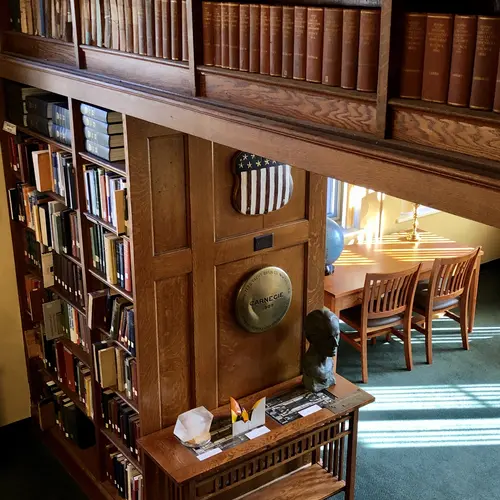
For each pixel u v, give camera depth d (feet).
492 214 4.38
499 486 12.21
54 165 11.20
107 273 10.09
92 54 8.98
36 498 12.26
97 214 10.20
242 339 10.74
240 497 11.01
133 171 8.86
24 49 10.94
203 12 6.81
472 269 16.22
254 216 10.23
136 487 10.80
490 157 4.51
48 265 12.21
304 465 11.94
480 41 4.48
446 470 12.64
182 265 9.67
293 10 5.83
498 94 4.43
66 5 9.43
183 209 9.51
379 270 15.74
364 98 5.29
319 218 10.97
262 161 9.82
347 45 5.40
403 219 18.71
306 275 11.17
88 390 11.63
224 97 6.83
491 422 14.03
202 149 9.34
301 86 5.82
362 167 5.28
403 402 14.71
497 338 17.65
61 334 12.44
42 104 11.13
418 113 4.94
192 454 9.58
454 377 15.76
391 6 4.84
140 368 9.77
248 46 6.40
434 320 18.78
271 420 10.35
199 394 10.47
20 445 13.74
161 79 7.69
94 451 12.85
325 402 10.82
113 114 9.41
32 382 13.85
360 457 12.99
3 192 12.74
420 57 4.89
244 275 10.41
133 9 7.85
